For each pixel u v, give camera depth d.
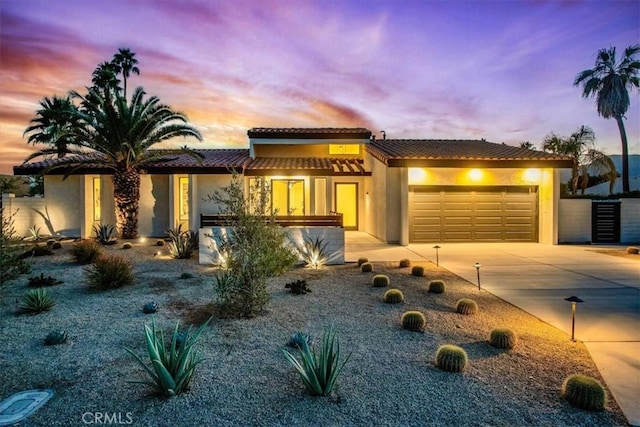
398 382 4.29
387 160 14.89
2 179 24.17
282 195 18.84
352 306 7.29
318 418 3.56
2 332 5.84
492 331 5.43
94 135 14.96
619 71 24.06
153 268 10.77
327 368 4.05
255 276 6.85
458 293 8.27
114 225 17.05
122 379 4.33
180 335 5.33
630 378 4.41
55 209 17.06
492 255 13.29
